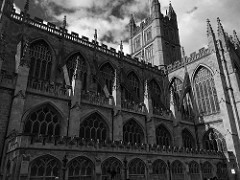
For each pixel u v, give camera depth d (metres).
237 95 55.22
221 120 55.19
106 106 44.00
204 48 64.44
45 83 38.28
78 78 41.03
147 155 37.16
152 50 84.81
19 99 33.34
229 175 48.72
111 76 57.66
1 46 35.28
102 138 42.62
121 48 62.62
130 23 102.75
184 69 68.12
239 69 65.38
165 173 38.75
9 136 30.41
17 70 36.47
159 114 53.50
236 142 51.53
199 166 44.88
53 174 26.72
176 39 91.38
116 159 33.06
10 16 43.69
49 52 47.97
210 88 60.59
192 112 62.84
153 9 89.25
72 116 37.88
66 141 28.72
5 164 28.62
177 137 54.03
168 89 70.31
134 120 48.41
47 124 36.88
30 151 25.38
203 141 58.53
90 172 29.86
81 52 52.44
